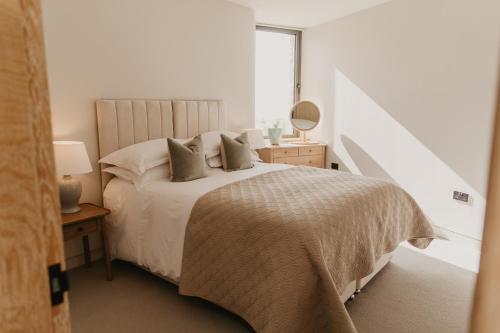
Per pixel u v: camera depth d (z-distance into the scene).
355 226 1.99
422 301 2.29
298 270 1.63
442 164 3.36
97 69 2.83
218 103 3.80
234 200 2.07
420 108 3.52
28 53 0.42
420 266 2.80
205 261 2.02
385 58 3.84
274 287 1.67
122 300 2.31
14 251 0.42
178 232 2.23
